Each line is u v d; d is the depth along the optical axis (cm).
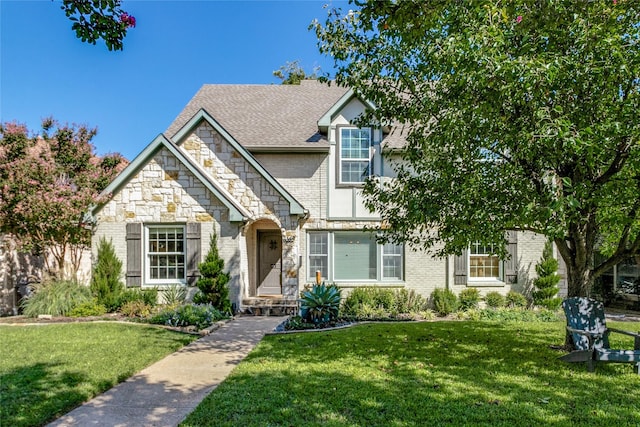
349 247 1387
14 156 1161
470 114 570
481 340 823
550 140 495
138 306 1119
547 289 1284
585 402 476
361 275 1380
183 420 431
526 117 541
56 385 537
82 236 1262
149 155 1246
